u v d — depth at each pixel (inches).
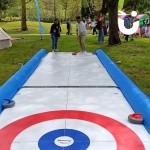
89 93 152.3
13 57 304.0
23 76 181.8
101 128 108.0
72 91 156.4
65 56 286.8
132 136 101.3
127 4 789.2
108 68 213.0
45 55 294.0
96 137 100.5
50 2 1187.3
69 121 114.6
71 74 200.1
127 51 335.6
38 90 158.4
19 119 116.6
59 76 193.5
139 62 269.9
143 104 121.6
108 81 178.5
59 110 126.7
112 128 107.8
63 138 99.6
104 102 137.1
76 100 140.3
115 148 92.7
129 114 121.2
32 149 92.5
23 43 430.3
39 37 517.7
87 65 235.1
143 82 193.8
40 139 99.2
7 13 1038.4
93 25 635.5
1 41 373.1
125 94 146.7
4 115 120.7
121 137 100.6
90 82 176.1
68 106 131.9
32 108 129.3
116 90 158.2
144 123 110.5
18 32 652.1
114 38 387.5
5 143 96.8
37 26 787.4
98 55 281.6
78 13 979.3
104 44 401.1
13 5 918.4
